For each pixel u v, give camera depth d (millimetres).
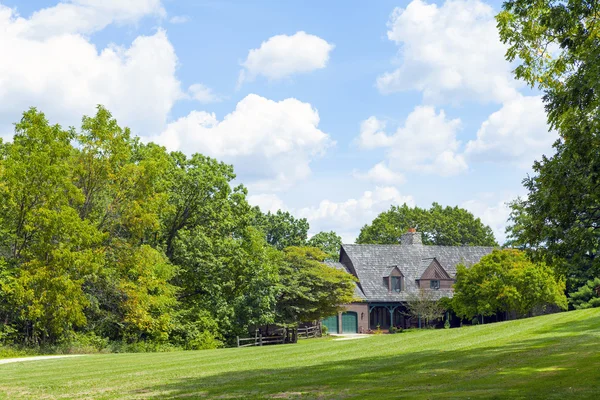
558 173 13703
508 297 46562
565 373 13789
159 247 42375
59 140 33844
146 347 37938
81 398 13211
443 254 68062
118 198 36719
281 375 16484
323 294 45406
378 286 62594
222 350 28406
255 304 43594
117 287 37062
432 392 12109
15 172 31625
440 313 58438
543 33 16406
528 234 14898
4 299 33344
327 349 24828
